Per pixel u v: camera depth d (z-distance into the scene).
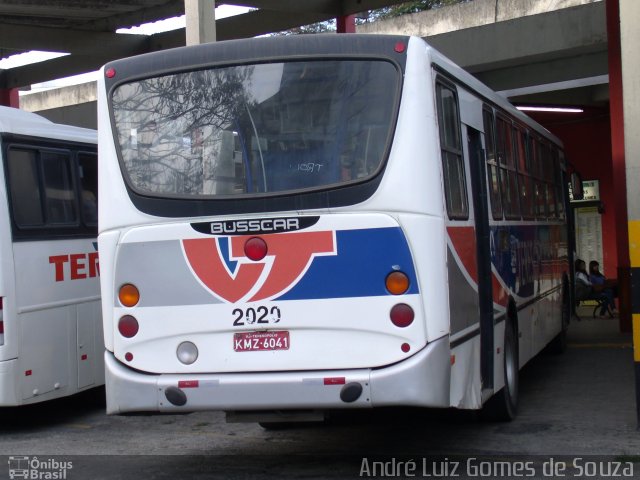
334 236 6.53
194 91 6.97
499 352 8.73
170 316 6.77
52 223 9.86
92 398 11.61
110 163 7.04
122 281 6.90
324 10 20.00
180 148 6.91
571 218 15.70
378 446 8.27
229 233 6.67
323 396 6.42
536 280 11.30
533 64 21.48
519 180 10.50
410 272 6.45
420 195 6.50
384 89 6.65
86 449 8.55
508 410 9.09
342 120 6.68
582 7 19.42
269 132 6.77
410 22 25.42
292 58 6.82
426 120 6.63
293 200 6.60
